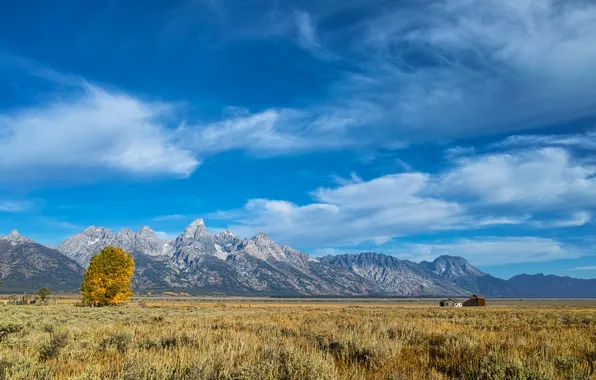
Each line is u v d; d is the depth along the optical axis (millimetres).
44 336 13836
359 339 11953
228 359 9250
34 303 83438
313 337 14391
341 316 32719
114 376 7977
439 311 53969
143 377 7496
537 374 7844
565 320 29359
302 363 8180
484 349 11039
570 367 9117
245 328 18922
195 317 30234
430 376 8453
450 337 13586
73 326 20000
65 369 8984
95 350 11914
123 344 12727
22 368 8367
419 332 15727
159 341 12930
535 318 32000
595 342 13039
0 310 41406
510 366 8273
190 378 7512
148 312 43156
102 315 35312
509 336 14570
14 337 14125
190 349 11047
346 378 7941
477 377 8180
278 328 18562
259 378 7496
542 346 11039
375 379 8211
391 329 16875
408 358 10648
